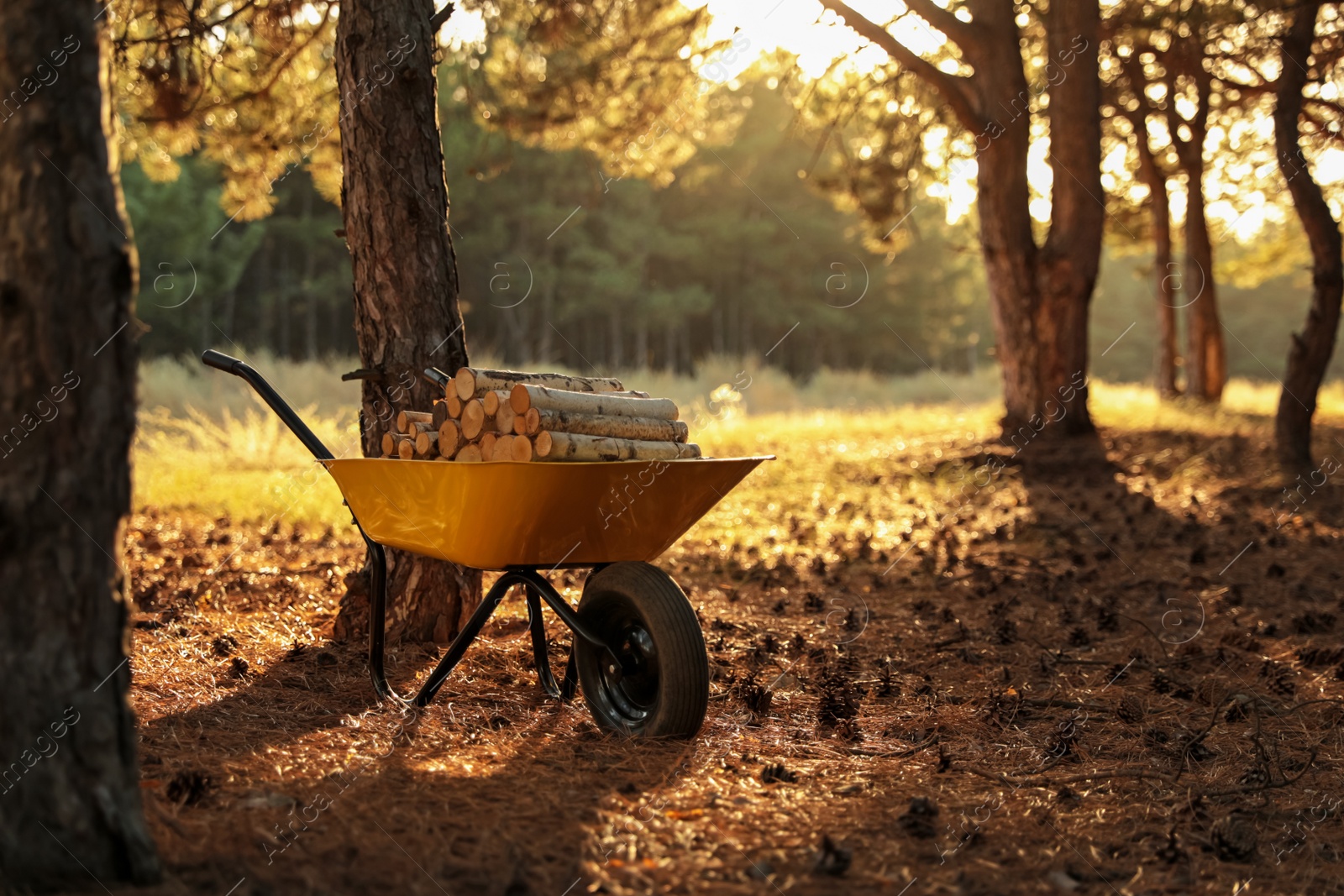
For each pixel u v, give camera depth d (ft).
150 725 11.07
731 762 10.59
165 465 36.58
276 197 31.22
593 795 9.42
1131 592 20.57
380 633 12.76
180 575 20.02
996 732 12.09
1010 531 27.20
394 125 14.71
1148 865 8.59
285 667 13.84
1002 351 43.32
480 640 15.70
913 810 9.28
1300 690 14.03
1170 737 12.07
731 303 153.48
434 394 14.88
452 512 10.89
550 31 34.99
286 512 28.84
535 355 134.51
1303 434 36.37
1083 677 14.74
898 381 103.71
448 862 7.82
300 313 136.05
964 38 40.04
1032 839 8.97
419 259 14.88
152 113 26.58
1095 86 40.52
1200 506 31.42
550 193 131.13
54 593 7.00
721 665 14.84
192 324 105.50
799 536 27.25
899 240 50.85
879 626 17.70
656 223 142.82
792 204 148.46
